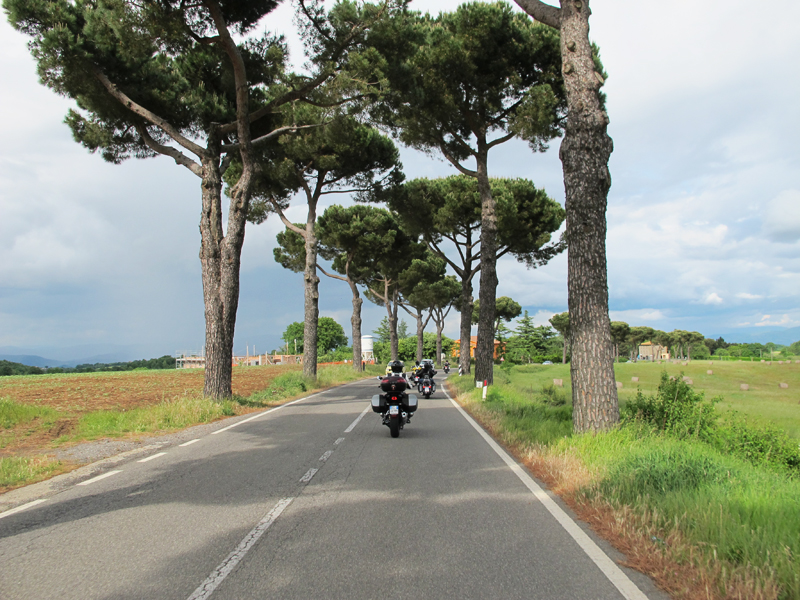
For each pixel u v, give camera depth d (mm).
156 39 14242
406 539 4496
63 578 3730
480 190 20938
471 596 3396
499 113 20281
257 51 16875
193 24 15078
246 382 30484
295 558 4074
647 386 37594
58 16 14039
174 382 29312
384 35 15758
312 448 9094
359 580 3658
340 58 16375
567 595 3410
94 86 15328
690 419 8555
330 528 4797
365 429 11516
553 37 17984
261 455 8445
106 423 11523
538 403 16078
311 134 20109
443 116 19828
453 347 110312
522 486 6340
